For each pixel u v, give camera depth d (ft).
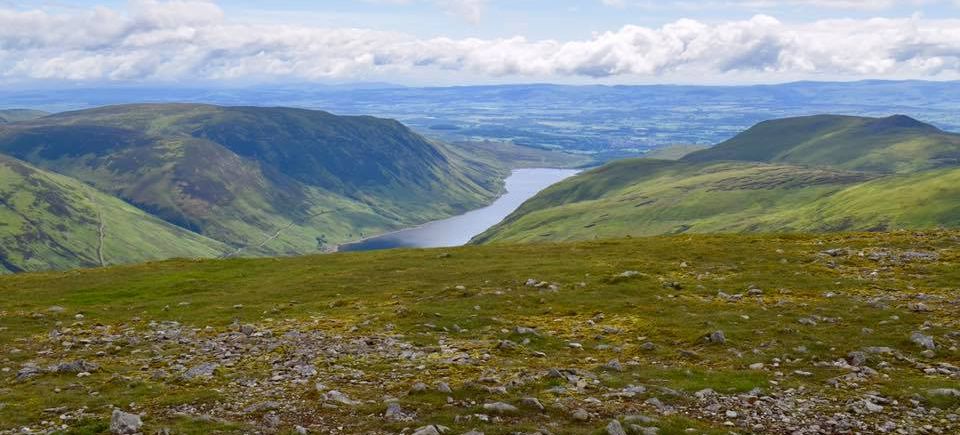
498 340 111.75
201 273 225.35
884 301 130.00
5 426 70.23
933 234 215.92
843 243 208.44
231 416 72.95
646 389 79.66
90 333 132.05
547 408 72.02
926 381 81.10
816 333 107.96
